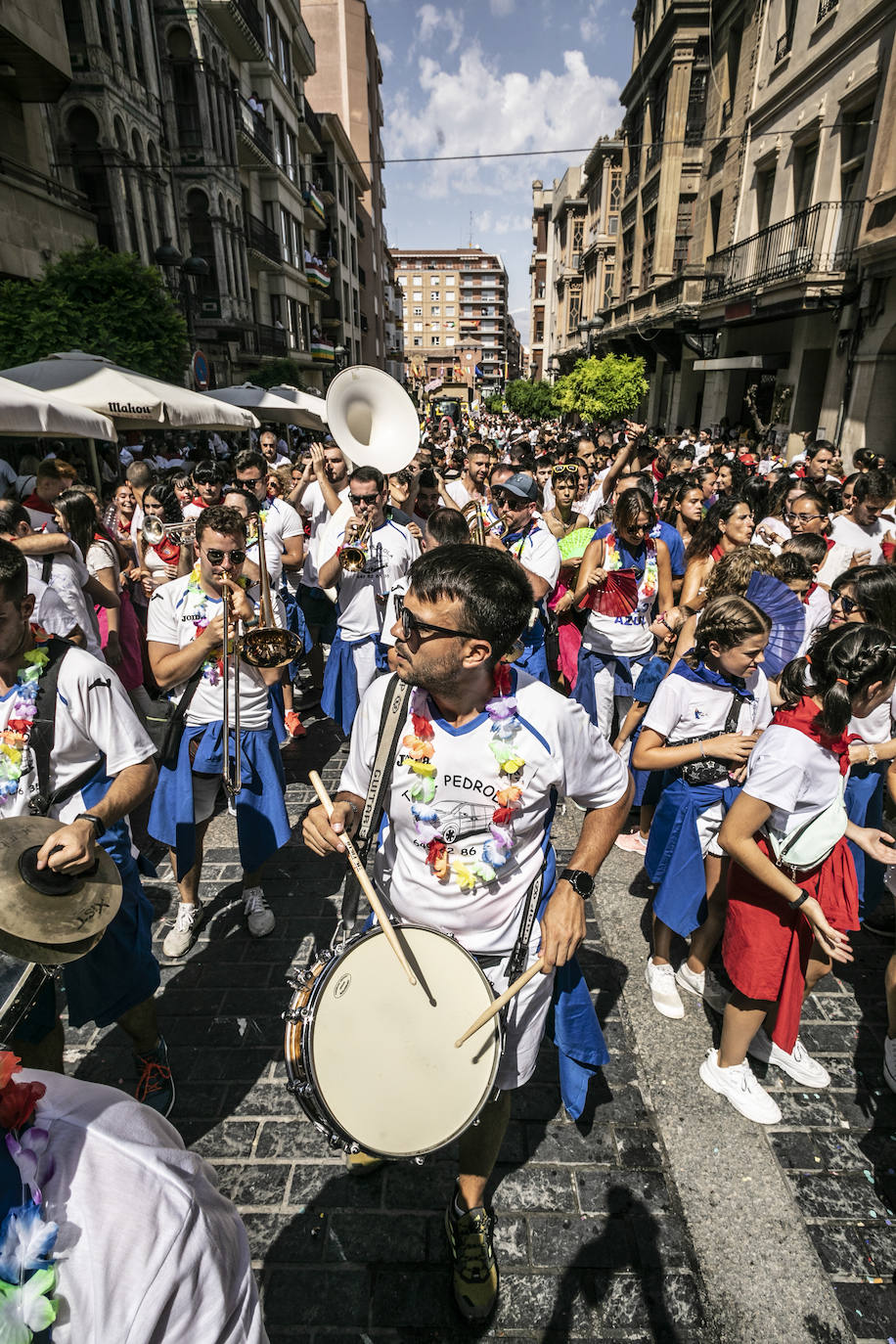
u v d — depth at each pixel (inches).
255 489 266.1
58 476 201.9
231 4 853.8
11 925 52.9
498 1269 84.4
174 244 831.1
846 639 86.0
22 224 529.0
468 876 72.1
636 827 181.9
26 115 589.6
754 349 880.9
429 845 73.0
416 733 71.2
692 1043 116.5
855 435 598.2
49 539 160.1
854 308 600.7
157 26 810.8
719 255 891.4
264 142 1111.6
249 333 1047.6
